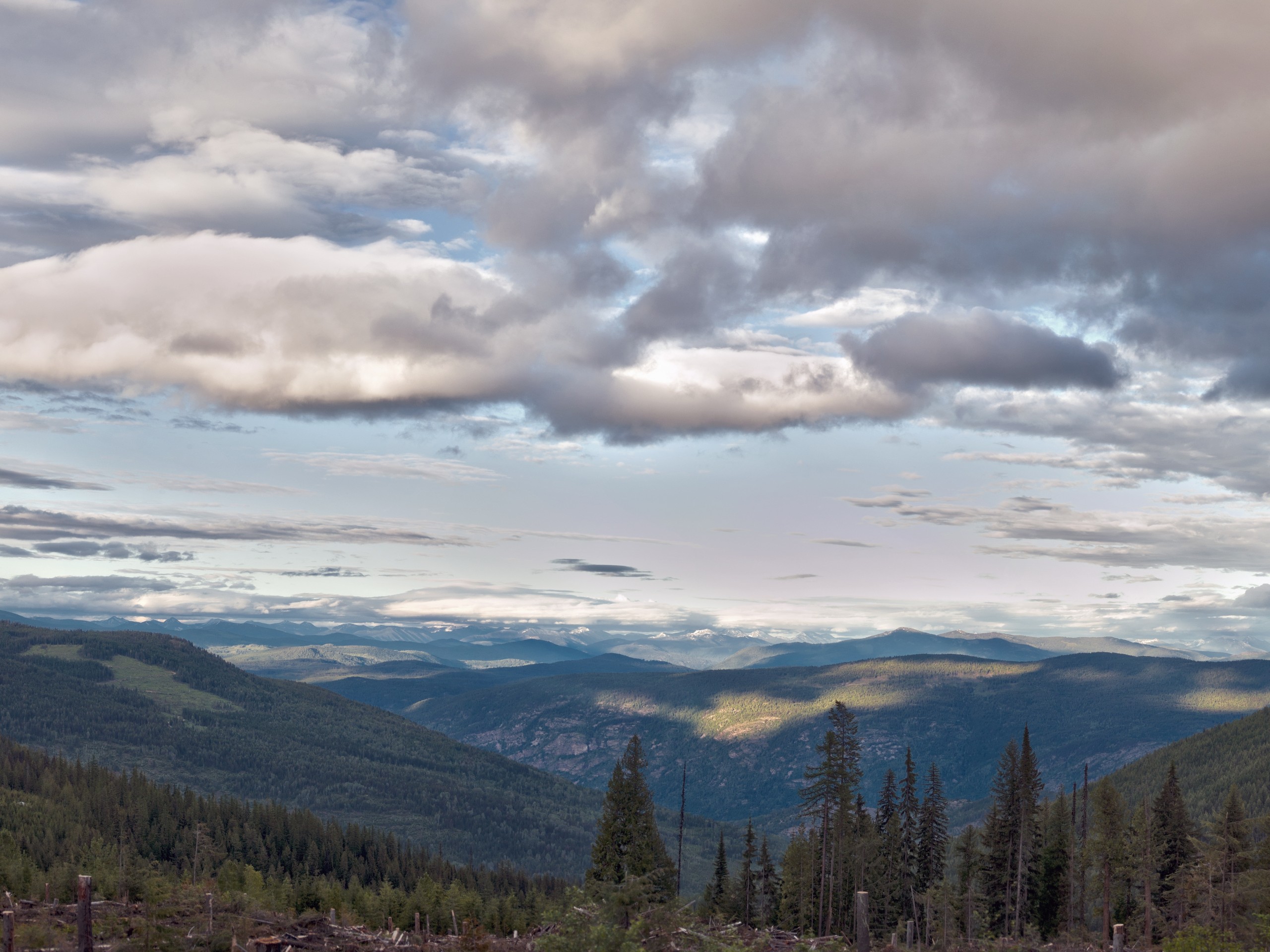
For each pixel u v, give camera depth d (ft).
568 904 92.63
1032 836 324.80
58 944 96.12
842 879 307.78
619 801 256.93
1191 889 265.13
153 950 98.63
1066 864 333.83
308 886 435.12
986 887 329.52
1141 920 288.71
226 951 101.50
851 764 302.86
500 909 380.17
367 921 372.38
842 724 306.96
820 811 303.68
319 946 106.01
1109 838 297.74
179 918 107.86
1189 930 151.12
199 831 604.90
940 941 265.34
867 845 311.88
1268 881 244.63
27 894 297.53
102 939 100.63
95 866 453.99
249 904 116.57
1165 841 301.63
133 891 126.62
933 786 339.16
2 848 464.65
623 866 252.42
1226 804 264.52
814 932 301.02
